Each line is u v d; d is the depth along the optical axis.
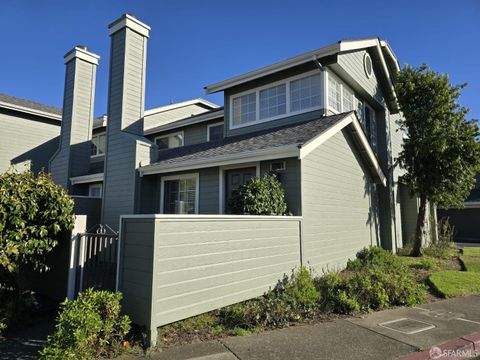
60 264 5.68
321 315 5.09
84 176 12.32
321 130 7.68
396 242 12.64
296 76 10.09
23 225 4.72
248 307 4.82
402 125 12.62
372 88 12.41
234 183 8.58
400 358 3.61
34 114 15.14
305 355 3.65
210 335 4.19
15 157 14.57
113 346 3.71
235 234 5.26
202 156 8.85
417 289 6.04
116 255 4.86
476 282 7.18
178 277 4.28
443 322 4.81
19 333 4.45
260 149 7.39
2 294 4.68
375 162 10.66
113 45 11.03
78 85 13.71
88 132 13.90
